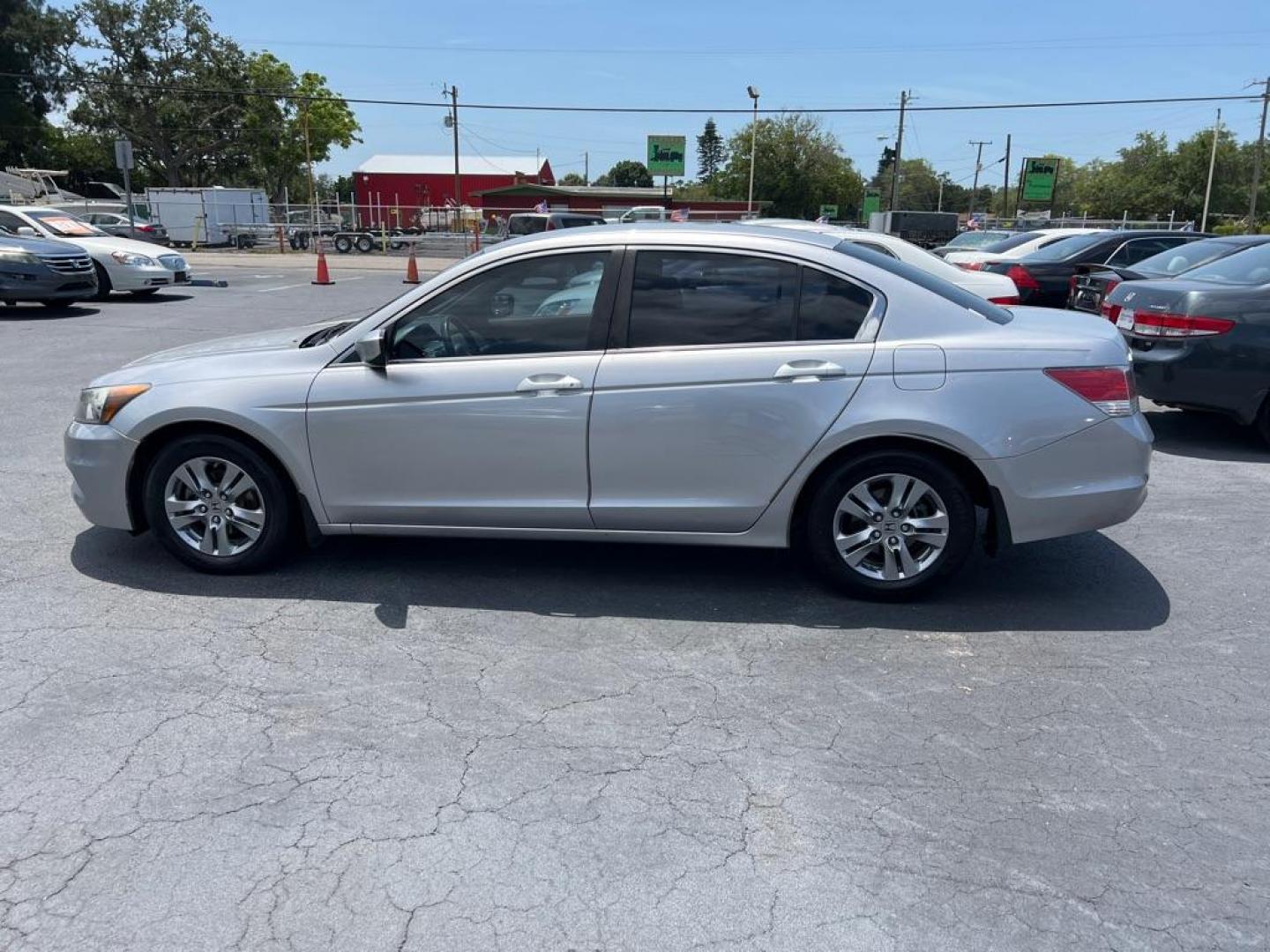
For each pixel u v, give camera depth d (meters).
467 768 3.23
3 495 6.05
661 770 3.23
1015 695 3.74
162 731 3.43
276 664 3.93
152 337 12.85
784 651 4.08
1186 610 4.53
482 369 4.41
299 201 88.69
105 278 16.83
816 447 4.27
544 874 2.73
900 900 2.64
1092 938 2.51
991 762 3.29
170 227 43.34
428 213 53.19
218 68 58.62
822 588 4.71
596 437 4.36
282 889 2.66
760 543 4.46
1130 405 4.33
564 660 3.99
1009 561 5.14
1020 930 2.54
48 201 45.16
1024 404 4.21
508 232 29.08
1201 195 78.94
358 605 4.51
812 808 3.04
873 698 3.71
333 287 22.09
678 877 2.72
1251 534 5.60
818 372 4.23
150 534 5.40
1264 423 7.34
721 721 3.54
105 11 55.72
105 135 59.94
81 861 2.76
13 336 12.73
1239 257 7.76
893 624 4.34
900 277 4.39
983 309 4.60
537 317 4.46
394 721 3.52
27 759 3.24
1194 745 3.41
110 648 4.05
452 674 3.87
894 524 4.41
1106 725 3.53
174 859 2.78
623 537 4.52
